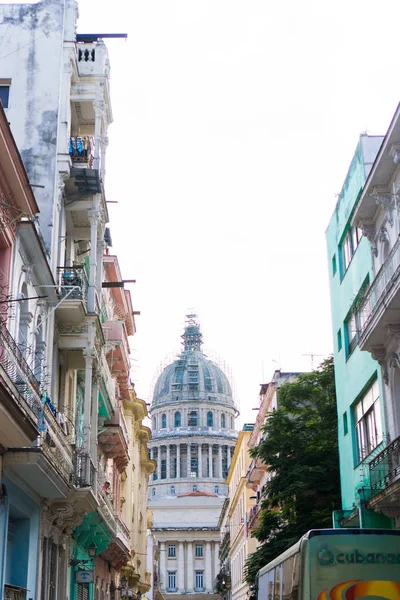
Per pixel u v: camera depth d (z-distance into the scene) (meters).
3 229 17.16
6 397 14.11
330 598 14.51
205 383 159.62
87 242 28.98
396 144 20.23
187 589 137.38
